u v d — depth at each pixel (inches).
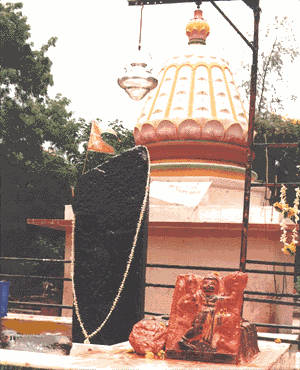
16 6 914.1
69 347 247.3
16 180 884.6
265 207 452.4
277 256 457.4
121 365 172.1
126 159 277.6
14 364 172.4
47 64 924.6
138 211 272.5
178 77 546.6
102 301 273.7
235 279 191.2
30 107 904.9
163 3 299.7
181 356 186.2
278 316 456.8
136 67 294.8
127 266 271.0
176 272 463.2
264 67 792.3
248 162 300.8
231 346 183.9
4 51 895.1
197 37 571.5
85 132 957.8
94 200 280.5
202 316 188.2
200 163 505.7
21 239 912.9
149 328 194.5
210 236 456.4
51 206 908.0
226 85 546.3
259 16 305.7
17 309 641.0
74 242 281.9
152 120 520.4
